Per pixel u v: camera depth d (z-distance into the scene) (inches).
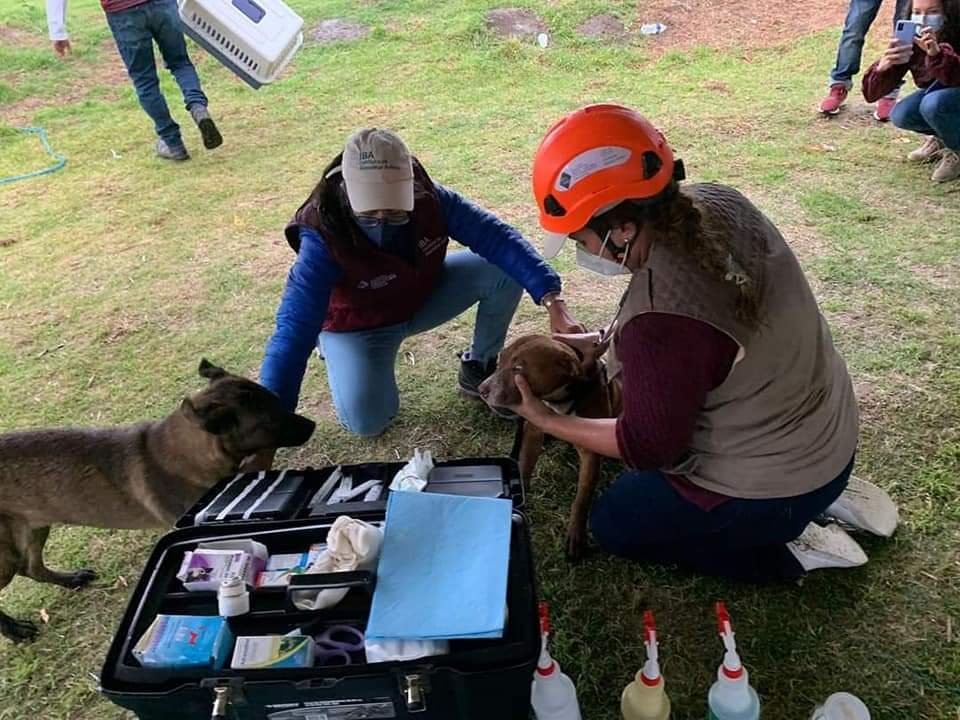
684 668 95.3
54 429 107.5
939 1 188.2
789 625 98.4
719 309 75.4
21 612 112.5
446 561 76.7
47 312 180.7
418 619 72.2
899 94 249.1
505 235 125.0
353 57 330.6
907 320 149.7
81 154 266.4
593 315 162.4
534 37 328.8
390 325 130.5
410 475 88.6
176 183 240.1
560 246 79.4
